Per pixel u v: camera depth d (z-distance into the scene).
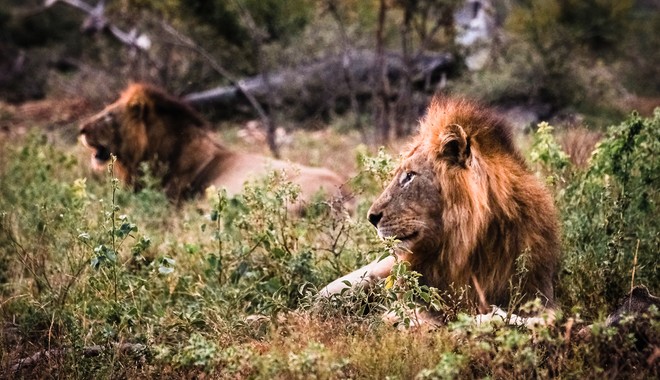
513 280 9.16
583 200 11.09
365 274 9.71
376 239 10.24
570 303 9.90
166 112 17.03
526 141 17.44
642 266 10.01
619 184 10.91
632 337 7.71
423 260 9.44
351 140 23.67
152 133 16.92
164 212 14.55
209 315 9.98
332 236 11.12
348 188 15.22
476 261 9.19
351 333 8.97
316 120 26.42
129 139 16.95
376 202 9.50
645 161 10.85
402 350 8.31
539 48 26.75
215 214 10.87
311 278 10.52
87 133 17.03
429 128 9.55
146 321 9.95
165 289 10.73
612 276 9.84
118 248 10.05
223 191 10.87
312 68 27.16
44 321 10.02
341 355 8.32
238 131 25.97
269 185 11.50
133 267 11.63
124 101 17.05
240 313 9.87
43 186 14.15
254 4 26.03
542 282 9.28
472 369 8.01
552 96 25.92
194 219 13.90
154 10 26.86
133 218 13.20
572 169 12.40
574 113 24.61
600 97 26.70
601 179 11.17
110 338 9.24
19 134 25.48
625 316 7.98
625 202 10.61
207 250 12.05
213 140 17.39
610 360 7.88
